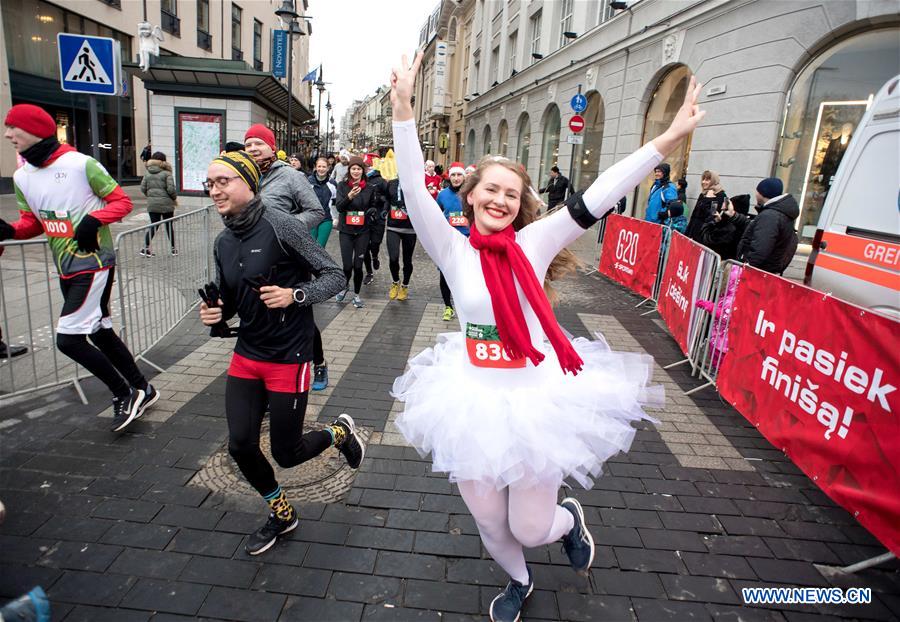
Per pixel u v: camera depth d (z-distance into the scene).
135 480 3.04
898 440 2.45
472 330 2.03
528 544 2.03
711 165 10.54
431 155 44.97
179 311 5.77
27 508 2.76
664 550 2.70
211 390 4.23
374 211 6.75
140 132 23.30
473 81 32.84
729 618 2.30
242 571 2.43
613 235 9.10
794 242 5.09
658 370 5.20
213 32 27.33
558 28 19.89
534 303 1.88
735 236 6.80
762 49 9.26
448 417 2.01
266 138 4.20
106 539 2.58
